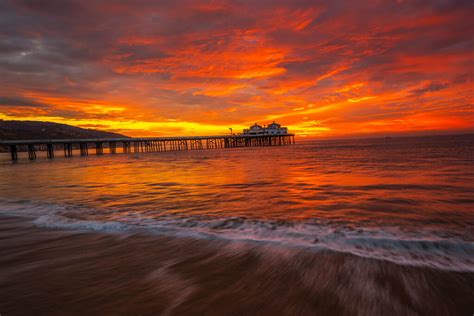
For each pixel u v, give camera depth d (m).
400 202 7.90
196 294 3.23
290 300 3.05
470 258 4.02
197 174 17.62
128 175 18.61
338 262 3.93
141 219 6.70
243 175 16.12
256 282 3.47
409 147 52.94
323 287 3.30
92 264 4.14
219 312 2.87
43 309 2.98
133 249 4.71
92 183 14.69
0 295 3.30
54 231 5.84
